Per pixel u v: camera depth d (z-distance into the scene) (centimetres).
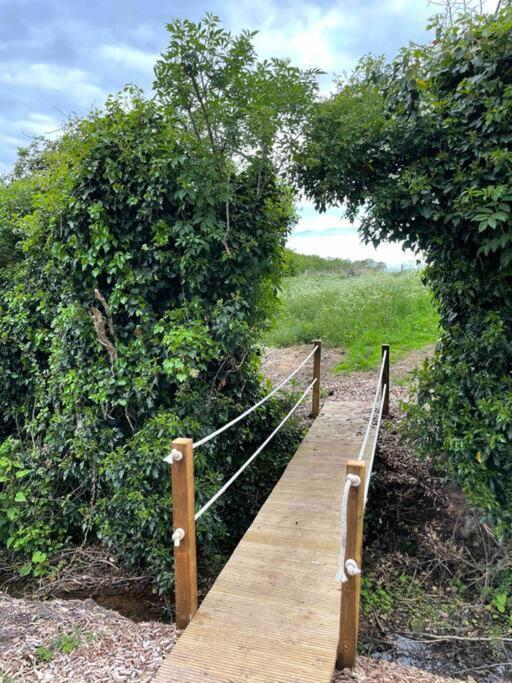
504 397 383
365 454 495
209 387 448
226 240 428
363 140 416
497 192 341
